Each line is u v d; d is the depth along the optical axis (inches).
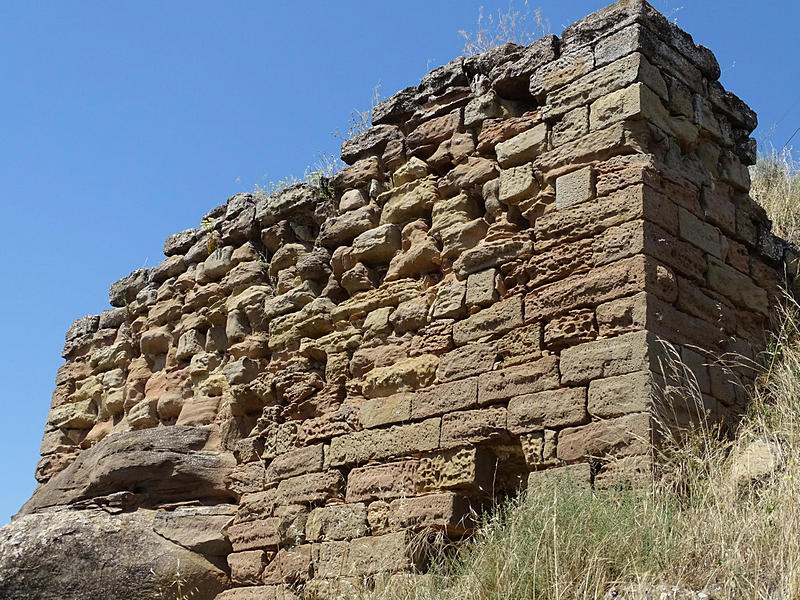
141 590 402.6
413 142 414.6
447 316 375.6
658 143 352.2
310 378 417.1
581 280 335.9
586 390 323.0
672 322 328.2
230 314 467.2
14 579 404.8
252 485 421.7
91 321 568.4
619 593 256.1
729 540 265.6
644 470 300.2
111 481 440.8
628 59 352.2
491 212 377.7
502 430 339.9
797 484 274.5
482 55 402.3
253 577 402.9
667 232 340.2
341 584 360.8
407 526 356.2
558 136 362.0
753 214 395.2
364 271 414.0
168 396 486.3
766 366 369.7
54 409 565.6
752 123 402.3
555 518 271.4
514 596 267.4
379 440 377.4
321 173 456.8
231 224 485.7
